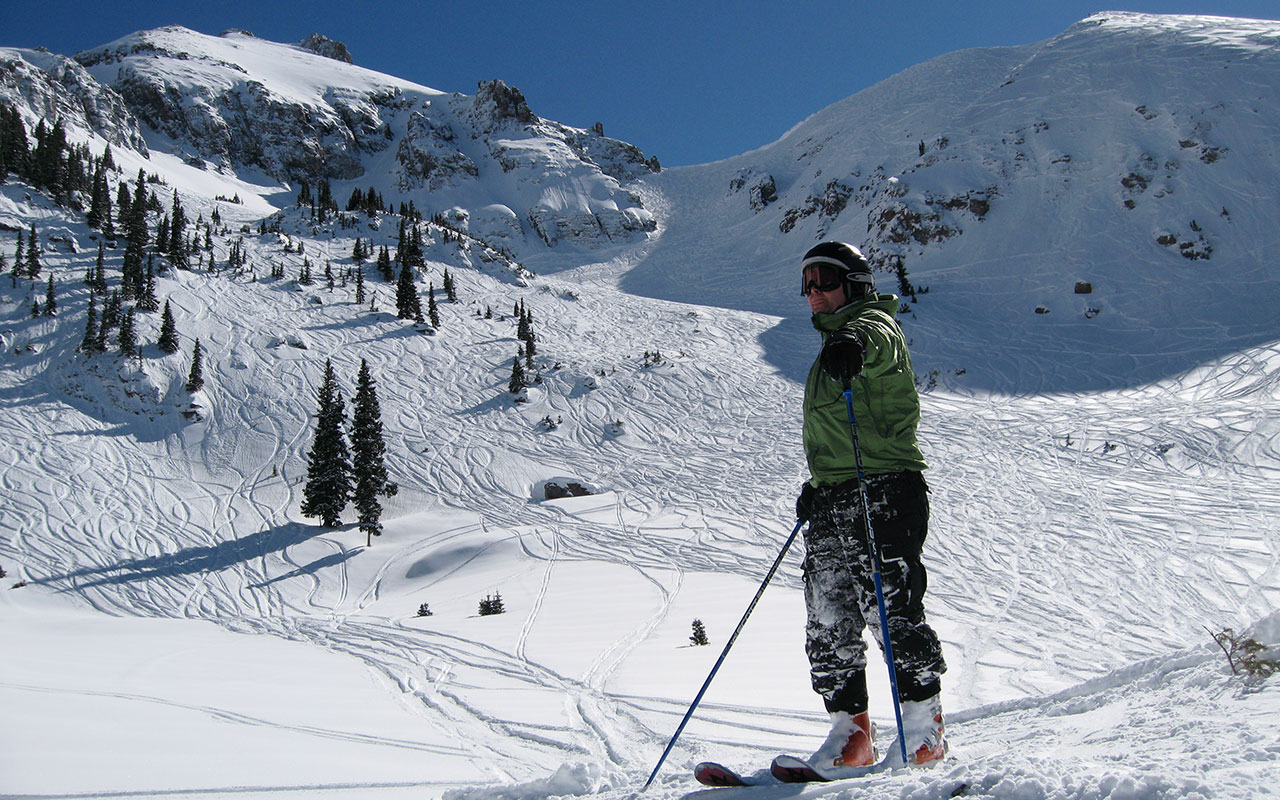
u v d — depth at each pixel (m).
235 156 174.75
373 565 32.31
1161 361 49.84
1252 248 65.00
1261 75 84.12
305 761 4.64
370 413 36.31
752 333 67.25
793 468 40.06
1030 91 101.94
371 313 63.00
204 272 65.69
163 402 47.03
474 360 57.94
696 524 33.28
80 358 48.75
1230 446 34.81
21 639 15.62
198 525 36.09
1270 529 24.88
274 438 45.19
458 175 169.50
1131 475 32.75
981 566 23.81
